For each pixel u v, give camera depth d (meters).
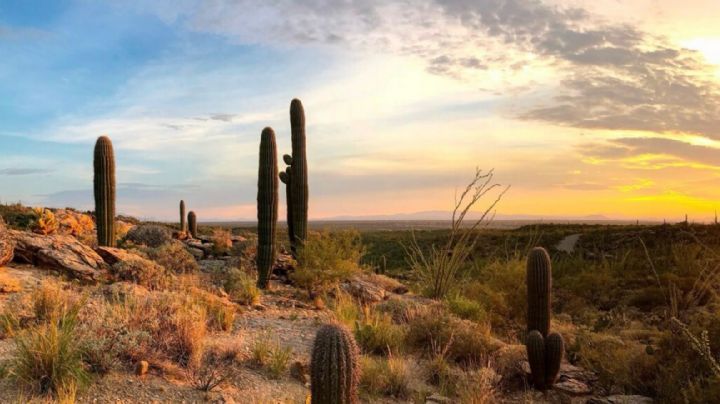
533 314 9.41
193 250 18.88
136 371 5.98
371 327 9.09
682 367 7.40
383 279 16.84
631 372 8.10
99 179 14.09
